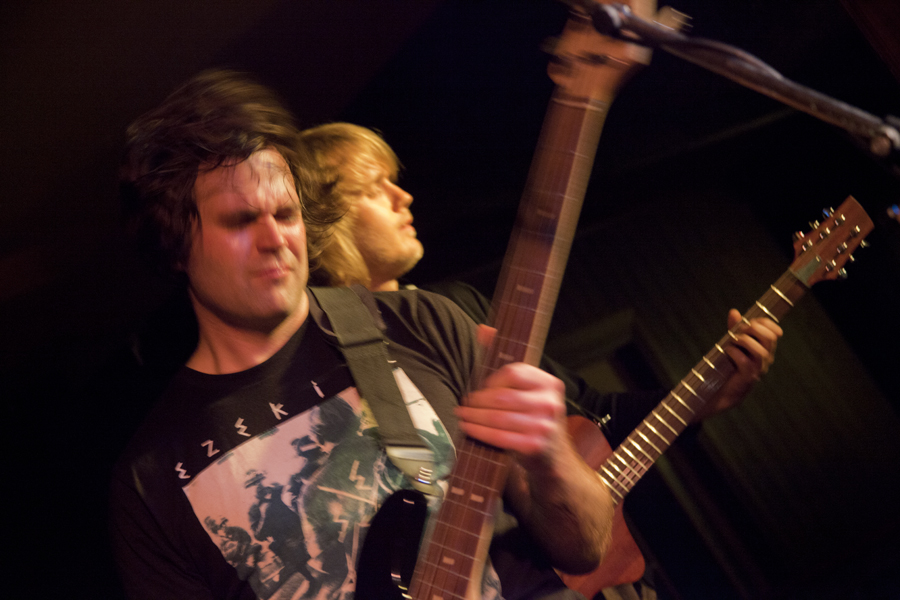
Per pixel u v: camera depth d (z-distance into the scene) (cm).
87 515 214
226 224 97
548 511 90
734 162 348
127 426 132
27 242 227
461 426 77
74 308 234
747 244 342
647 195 341
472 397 78
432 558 85
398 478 98
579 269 324
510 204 304
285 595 93
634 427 180
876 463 310
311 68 253
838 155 337
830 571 294
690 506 305
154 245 106
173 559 96
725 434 308
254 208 97
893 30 144
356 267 177
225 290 98
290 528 94
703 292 330
